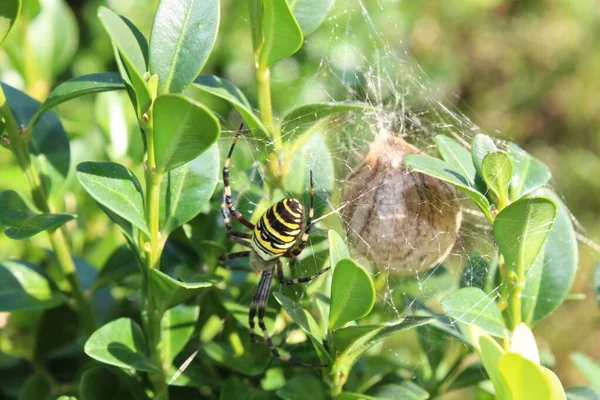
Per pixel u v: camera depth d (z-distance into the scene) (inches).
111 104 11.6
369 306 9.0
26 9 12.1
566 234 10.0
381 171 10.2
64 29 12.6
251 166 10.9
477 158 9.3
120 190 9.3
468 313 9.3
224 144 11.4
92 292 10.7
